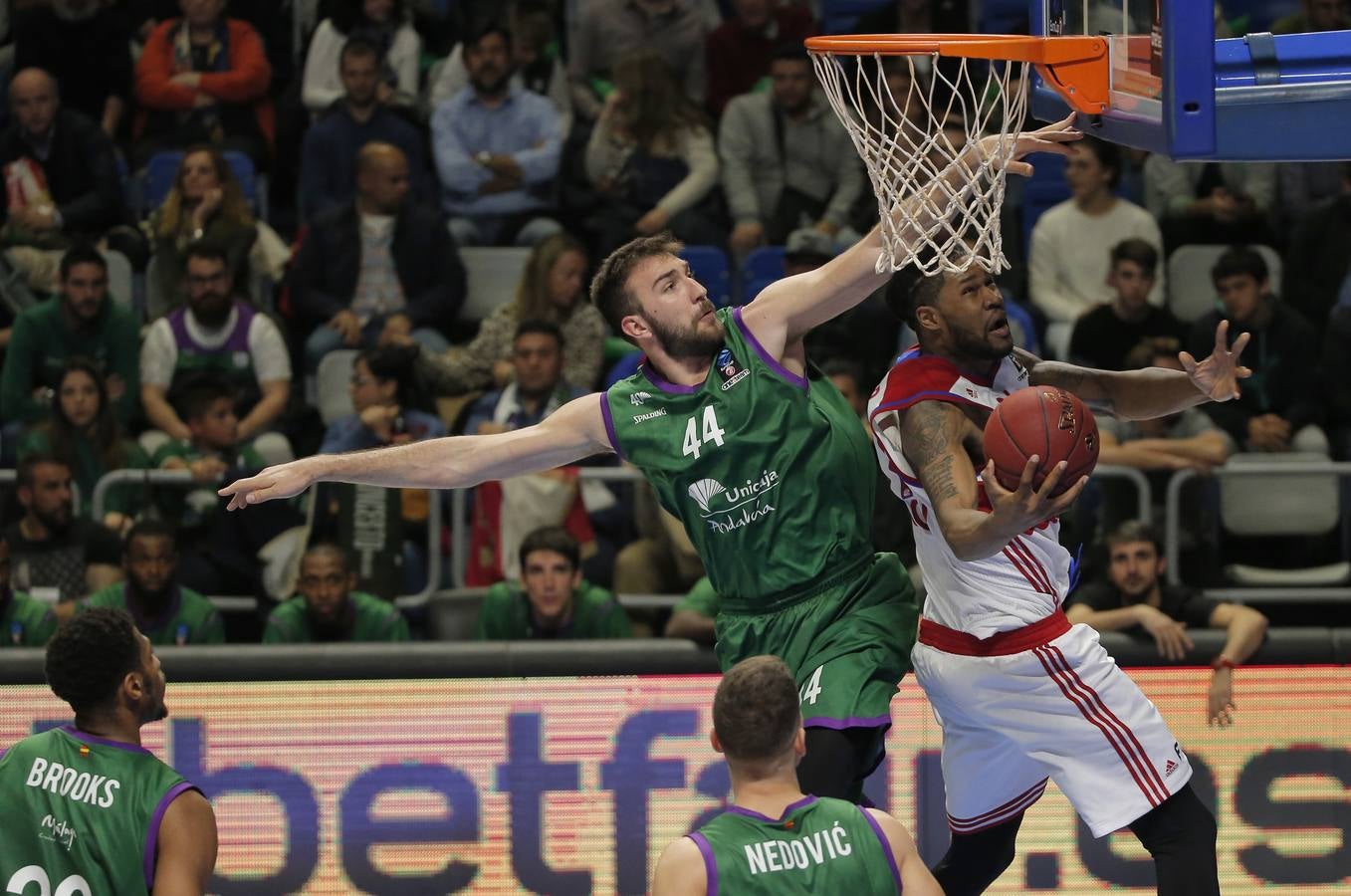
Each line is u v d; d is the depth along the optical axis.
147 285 23.75
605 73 26.58
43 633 17.05
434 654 15.23
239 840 15.05
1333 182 24.17
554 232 23.38
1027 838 15.04
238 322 22.20
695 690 15.20
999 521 9.70
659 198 24.73
